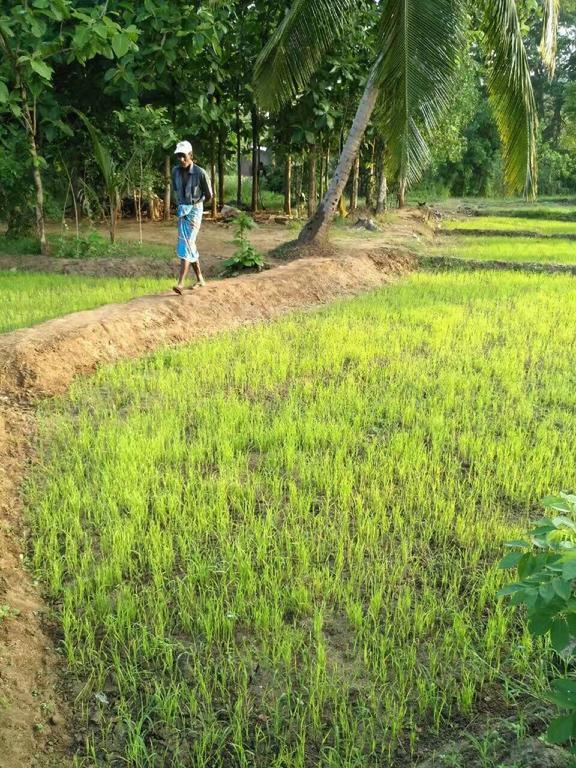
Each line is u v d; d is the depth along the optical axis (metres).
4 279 11.36
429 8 9.70
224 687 3.07
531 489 4.73
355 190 21.66
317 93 16.97
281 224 20.58
